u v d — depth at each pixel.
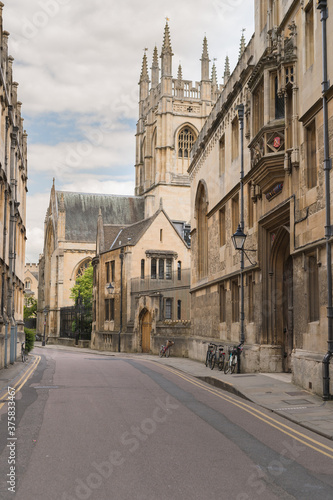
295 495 6.79
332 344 14.09
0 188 24.98
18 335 35.75
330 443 9.67
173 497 6.66
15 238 32.56
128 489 6.95
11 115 28.45
